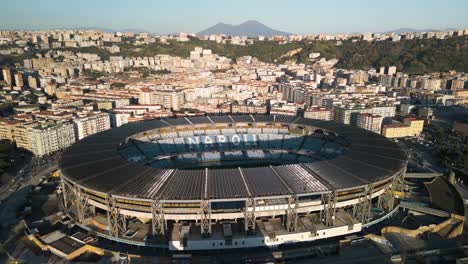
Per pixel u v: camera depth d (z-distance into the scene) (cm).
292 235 12300
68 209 15350
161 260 11738
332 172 13900
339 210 14100
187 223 13012
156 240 12306
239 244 12006
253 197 11825
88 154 16238
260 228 12700
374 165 14762
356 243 12644
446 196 16550
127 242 12350
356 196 13275
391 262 11800
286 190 12331
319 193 12269
